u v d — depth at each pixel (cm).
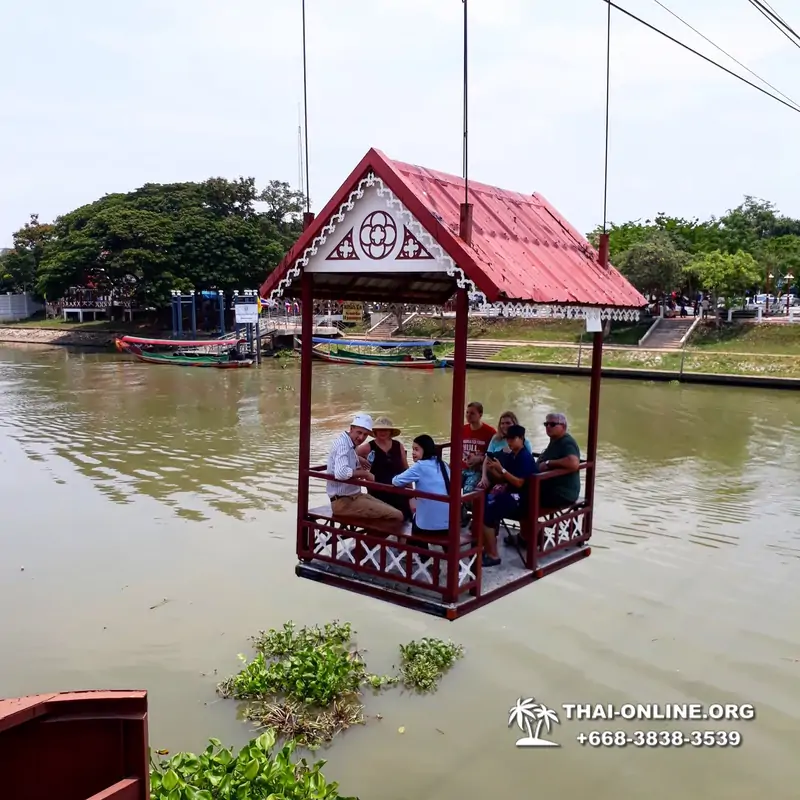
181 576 1377
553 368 4447
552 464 799
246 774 683
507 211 792
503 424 817
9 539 1555
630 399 3488
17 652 1120
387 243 679
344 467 727
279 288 750
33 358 5366
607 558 1460
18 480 1984
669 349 4584
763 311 5081
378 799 845
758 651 1132
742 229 6150
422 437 725
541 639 1170
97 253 5684
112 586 1336
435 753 919
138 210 5950
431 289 919
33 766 342
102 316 7512
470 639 1172
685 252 5166
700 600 1288
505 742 940
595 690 1043
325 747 931
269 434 2567
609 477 2038
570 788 862
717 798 846
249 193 6619
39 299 8369
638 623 1214
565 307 725
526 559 763
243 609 1254
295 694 1017
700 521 1672
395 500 802
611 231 5850
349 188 691
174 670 1078
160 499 1814
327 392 3656
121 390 3681
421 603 676
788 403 3375
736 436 2611
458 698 1024
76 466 2123
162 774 682
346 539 786
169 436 2533
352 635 1178
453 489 658
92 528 1619
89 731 345
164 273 5591
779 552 1491
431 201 686
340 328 5916
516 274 670
